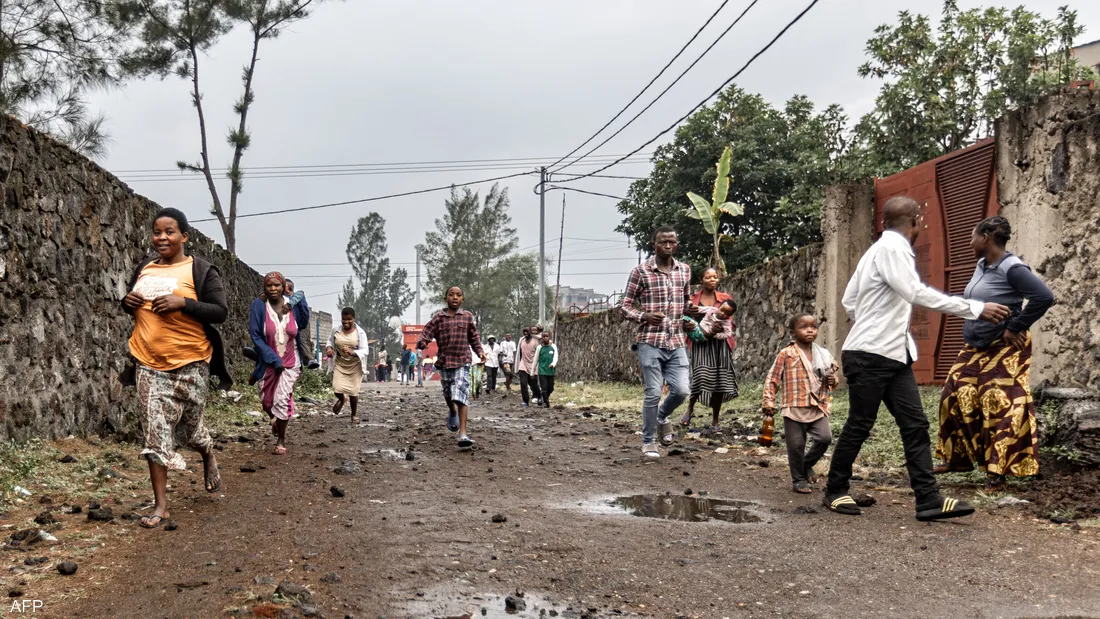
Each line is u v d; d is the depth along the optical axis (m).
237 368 16.03
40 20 15.48
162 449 5.02
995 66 22.33
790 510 5.82
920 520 5.36
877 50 23.88
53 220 7.54
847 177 22.97
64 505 5.40
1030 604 3.71
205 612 3.49
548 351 16.77
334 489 6.22
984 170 9.37
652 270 8.61
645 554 4.59
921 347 10.63
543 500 6.20
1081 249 7.30
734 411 12.04
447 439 10.10
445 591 3.88
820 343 12.45
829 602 3.78
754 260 28.34
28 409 6.85
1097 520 5.21
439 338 9.47
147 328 5.03
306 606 3.56
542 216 37.19
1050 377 7.51
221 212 24.38
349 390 12.25
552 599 3.80
